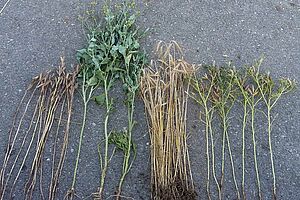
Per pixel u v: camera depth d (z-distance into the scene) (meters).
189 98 2.25
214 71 2.27
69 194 2.01
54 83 2.24
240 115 2.22
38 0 2.55
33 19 2.49
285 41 2.46
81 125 2.17
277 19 2.53
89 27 2.43
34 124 2.17
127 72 2.24
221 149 2.14
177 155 2.06
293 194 2.05
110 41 2.33
